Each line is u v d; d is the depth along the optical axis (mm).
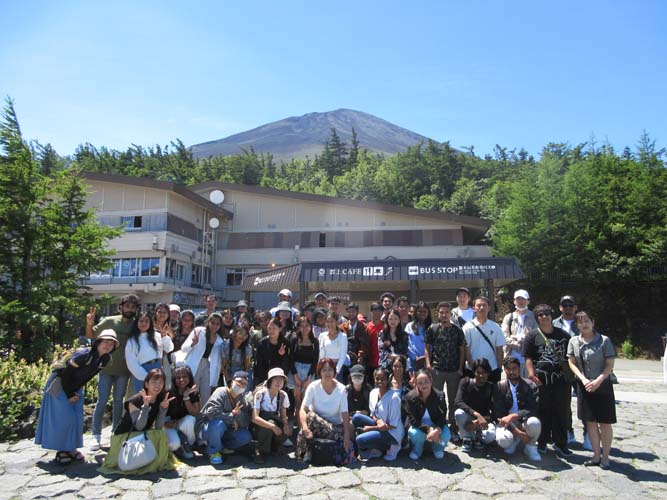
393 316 7184
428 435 5508
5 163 11227
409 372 6848
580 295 25016
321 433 5617
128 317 6250
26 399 7082
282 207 31891
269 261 31203
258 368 6578
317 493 4512
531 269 25797
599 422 5320
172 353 6754
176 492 4555
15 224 10805
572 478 4941
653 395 10008
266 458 5699
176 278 27172
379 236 30250
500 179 66625
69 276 11539
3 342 9789
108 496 4453
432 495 4461
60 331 11211
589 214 25062
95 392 7930
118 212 26859
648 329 22391
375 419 5871
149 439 5266
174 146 92625
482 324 6641
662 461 5504
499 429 5758
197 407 6008
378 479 4926
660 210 23281
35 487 4684
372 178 60062
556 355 5934
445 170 73188
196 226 29766
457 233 29406
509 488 4645
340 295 25266
